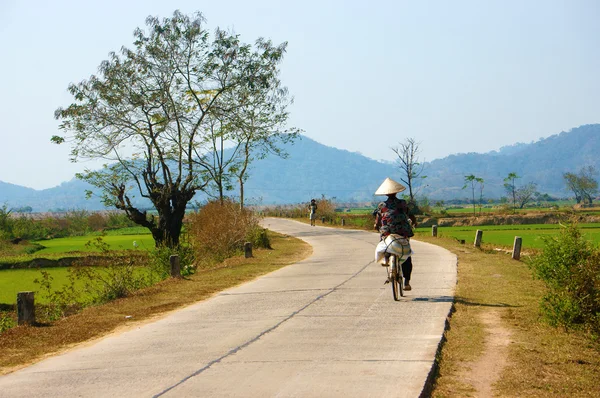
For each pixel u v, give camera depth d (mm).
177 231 42156
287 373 8734
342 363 9133
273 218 96750
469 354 9648
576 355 9664
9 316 21469
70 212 108062
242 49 46250
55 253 45406
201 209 36750
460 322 11977
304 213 96125
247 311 14164
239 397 7758
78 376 9320
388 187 14375
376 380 8219
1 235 57938
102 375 9266
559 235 13367
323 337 10938
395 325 11680
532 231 55281
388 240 14266
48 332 13242
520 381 8289
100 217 98688
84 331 13234
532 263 13648
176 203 42156
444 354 9633
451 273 19297
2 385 9141
